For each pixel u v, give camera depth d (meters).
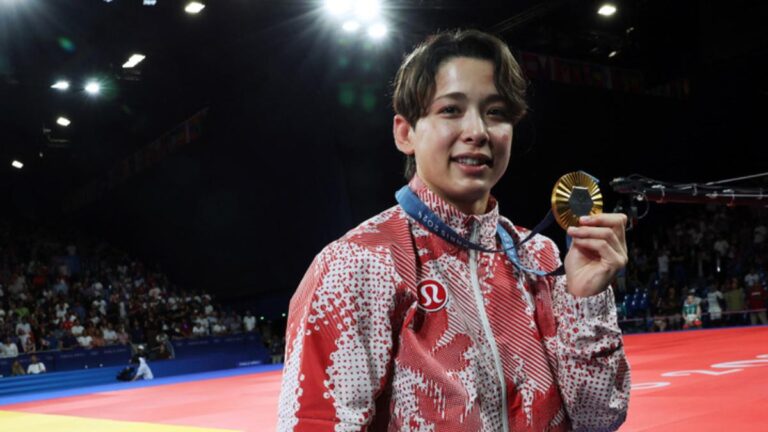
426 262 1.43
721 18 20.38
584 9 19.25
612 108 22.52
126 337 21.98
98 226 32.12
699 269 21.41
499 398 1.37
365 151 20.50
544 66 20.94
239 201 24.20
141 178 28.34
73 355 20.11
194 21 18.78
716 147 21.69
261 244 23.84
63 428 8.59
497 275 1.48
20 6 18.00
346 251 1.39
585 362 1.42
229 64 21.28
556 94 21.27
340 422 1.26
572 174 1.39
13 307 21.81
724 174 21.58
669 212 24.48
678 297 21.00
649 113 23.11
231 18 18.67
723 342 12.52
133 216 29.59
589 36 20.92
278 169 22.19
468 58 1.45
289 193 22.09
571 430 1.50
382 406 1.37
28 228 30.66
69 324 21.14
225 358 22.36
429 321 1.38
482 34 1.48
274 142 21.98
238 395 10.75
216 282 26.28
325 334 1.31
